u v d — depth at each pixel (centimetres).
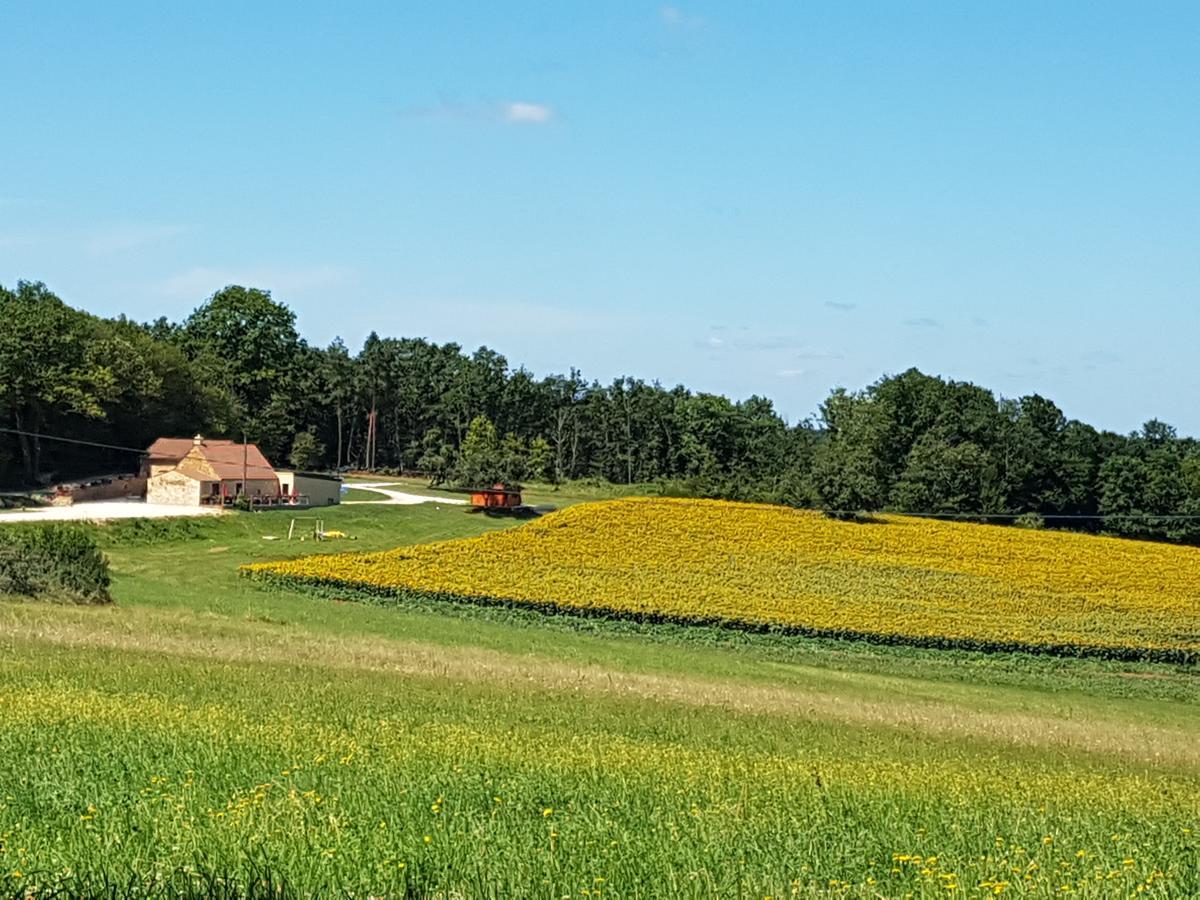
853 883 1454
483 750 2364
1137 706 5341
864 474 9306
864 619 6394
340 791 1805
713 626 6278
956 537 8612
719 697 4041
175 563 7688
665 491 10000
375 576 6775
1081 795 2398
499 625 6119
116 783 1808
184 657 3850
